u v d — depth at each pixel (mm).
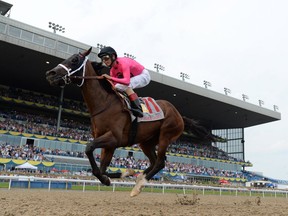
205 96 32094
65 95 33281
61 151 25203
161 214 3480
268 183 35438
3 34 21312
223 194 19219
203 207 4832
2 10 27703
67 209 3818
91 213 3379
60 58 24188
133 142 4285
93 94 3873
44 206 4223
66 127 29938
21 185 13367
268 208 5059
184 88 30422
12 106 29484
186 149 35344
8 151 21750
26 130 25234
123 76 4102
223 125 44906
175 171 29562
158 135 4816
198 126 5484
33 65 25625
